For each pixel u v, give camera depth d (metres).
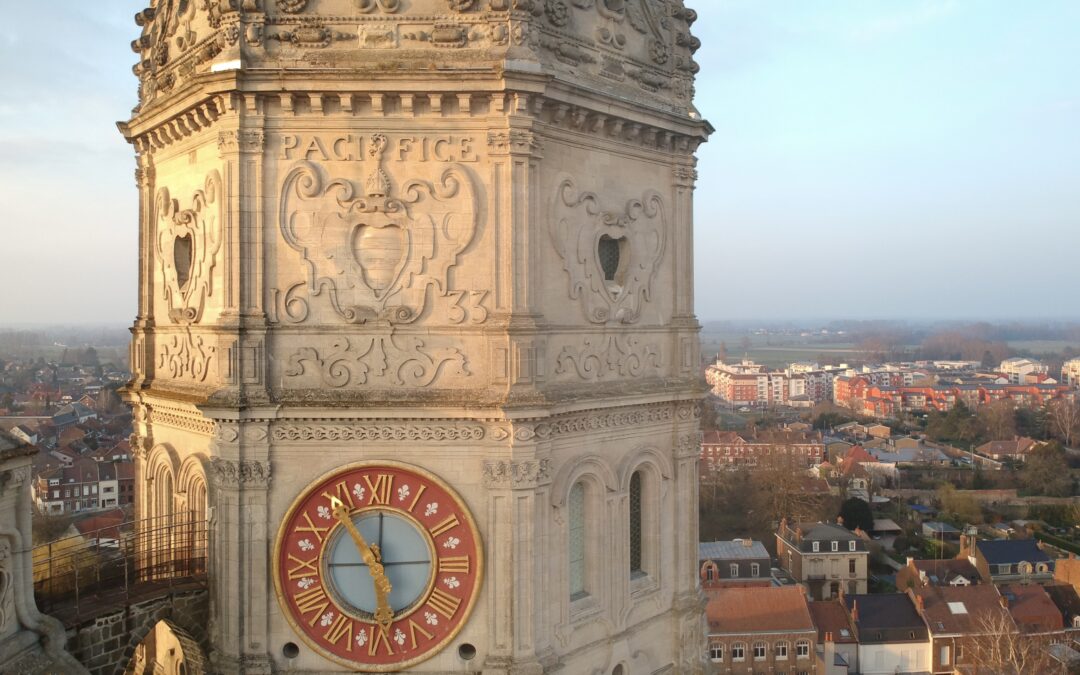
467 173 27.88
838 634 98.56
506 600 27.64
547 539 28.66
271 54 27.42
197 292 30.53
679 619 34.22
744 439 198.00
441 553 27.94
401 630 28.05
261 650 27.72
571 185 30.14
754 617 96.88
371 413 27.55
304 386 27.89
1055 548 132.12
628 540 32.50
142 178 34.56
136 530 33.72
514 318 27.61
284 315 27.91
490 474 27.64
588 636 30.83
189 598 29.00
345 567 28.20
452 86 27.17
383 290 28.03
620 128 31.38
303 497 27.67
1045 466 168.50
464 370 28.00
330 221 27.89
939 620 98.81
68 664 25.53
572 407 29.30
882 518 149.38
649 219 33.41
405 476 27.95
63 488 129.62
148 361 34.41
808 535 122.75
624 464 32.12
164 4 33.28
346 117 27.70
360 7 27.72
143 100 34.69
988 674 83.19
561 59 29.83
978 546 121.88
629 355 32.41
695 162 35.19
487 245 27.95
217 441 27.64
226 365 27.39
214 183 29.16
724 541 129.62
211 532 29.08
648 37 33.31
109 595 28.30
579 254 30.50
